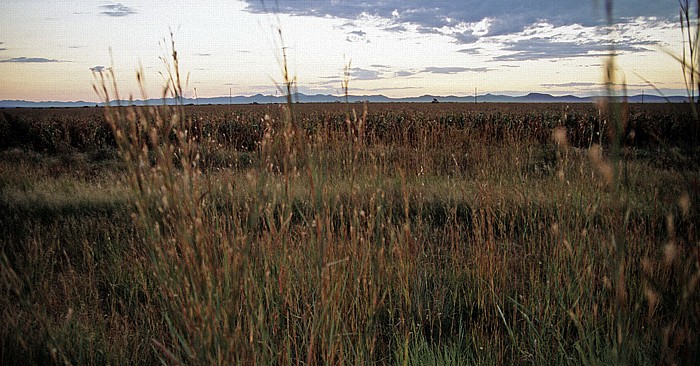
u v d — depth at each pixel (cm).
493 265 367
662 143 131
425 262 420
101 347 299
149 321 328
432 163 717
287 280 263
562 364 268
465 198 552
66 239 499
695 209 129
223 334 170
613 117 123
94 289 401
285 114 191
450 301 369
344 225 282
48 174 930
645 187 454
